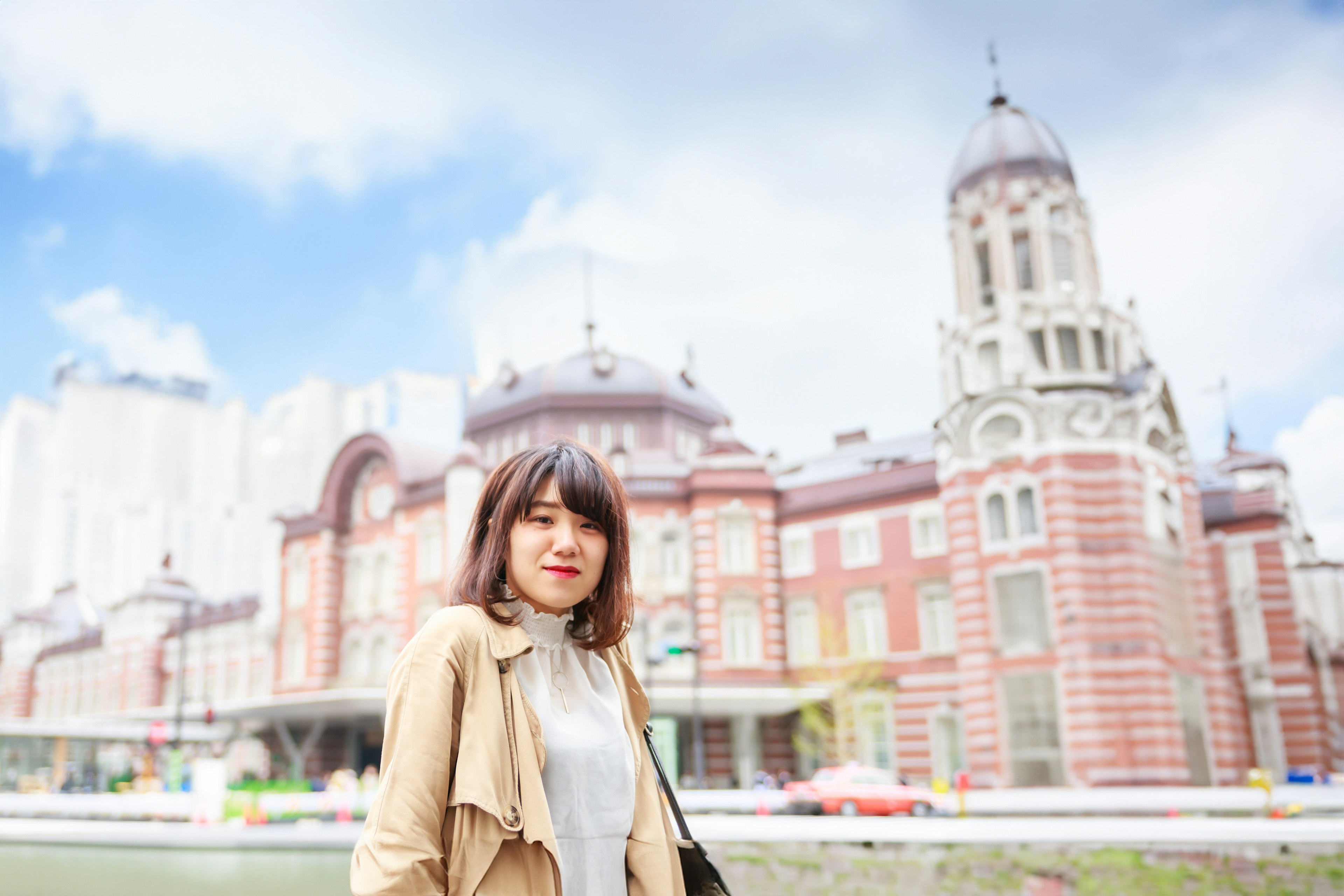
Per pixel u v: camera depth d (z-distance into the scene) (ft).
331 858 45.52
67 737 126.72
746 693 107.55
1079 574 98.12
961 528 104.88
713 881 6.46
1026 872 34.83
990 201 116.67
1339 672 118.32
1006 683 99.40
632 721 6.91
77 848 51.42
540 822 5.53
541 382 135.74
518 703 5.90
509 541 6.41
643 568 117.08
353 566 133.59
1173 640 98.94
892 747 106.93
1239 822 55.16
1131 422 101.71
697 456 126.52
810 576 116.26
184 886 35.06
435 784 5.38
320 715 122.93
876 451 126.72
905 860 39.99
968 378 112.68
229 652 145.18
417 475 131.03
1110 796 85.20
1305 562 122.11
